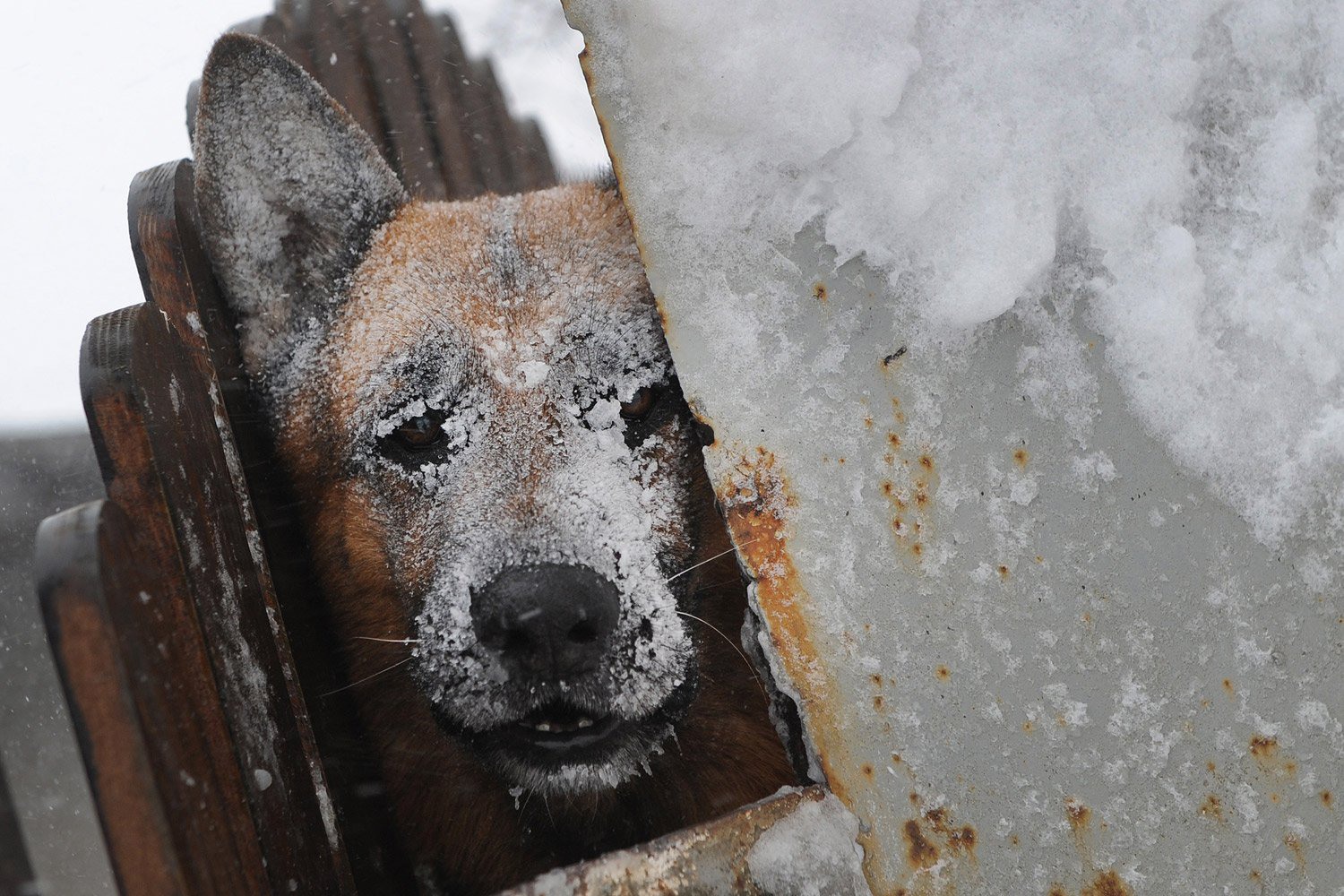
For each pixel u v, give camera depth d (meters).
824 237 1.08
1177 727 1.06
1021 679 1.06
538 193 1.29
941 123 1.07
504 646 1.14
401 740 1.21
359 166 1.25
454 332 1.20
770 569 1.07
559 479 1.17
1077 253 1.07
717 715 1.21
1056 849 1.06
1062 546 1.07
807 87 1.07
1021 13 1.08
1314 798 1.06
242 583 1.09
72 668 1.01
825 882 1.06
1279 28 1.08
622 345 1.20
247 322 1.20
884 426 1.07
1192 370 1.07
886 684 1.07
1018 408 1.07
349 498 1.20
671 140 1.08
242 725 1.07
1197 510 1.07
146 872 1.01
